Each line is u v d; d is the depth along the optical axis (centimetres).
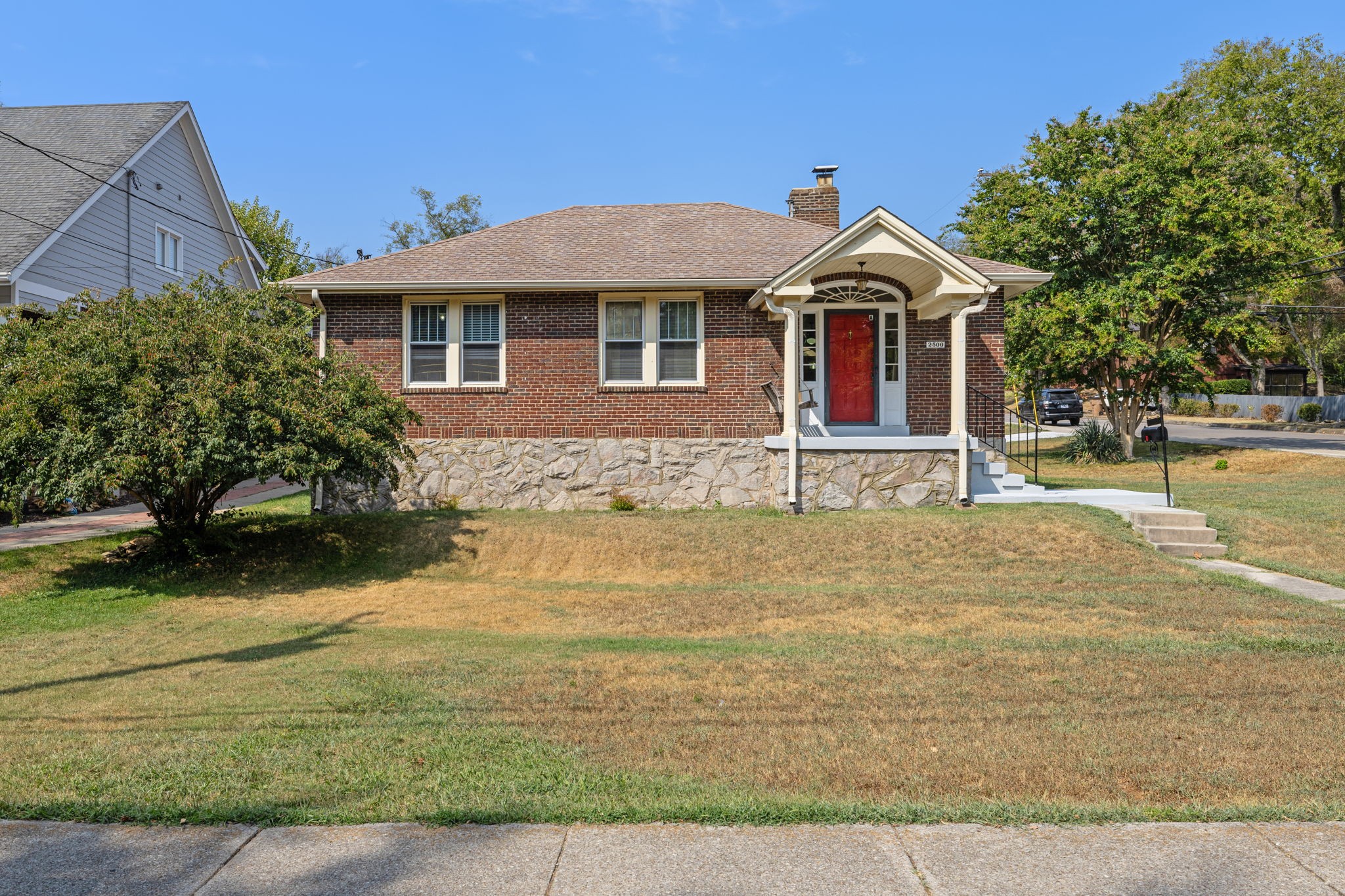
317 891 360
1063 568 1169
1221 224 2245
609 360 1570
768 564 1210
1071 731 562
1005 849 393
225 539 1298
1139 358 2377
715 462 1541
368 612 1009
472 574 1220
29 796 454
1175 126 2444
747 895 355
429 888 361
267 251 4128
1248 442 2948
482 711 612
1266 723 575
